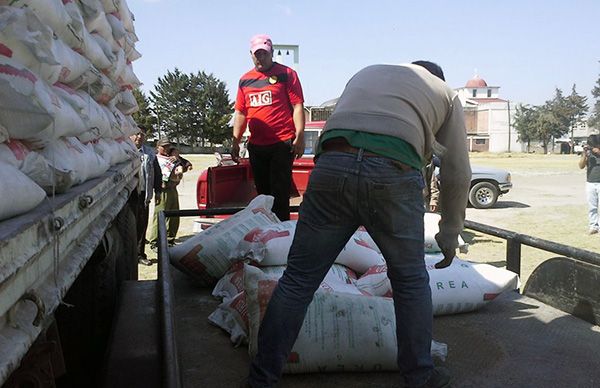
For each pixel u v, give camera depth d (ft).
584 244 29.48
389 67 7.48
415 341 6.91
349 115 7.02
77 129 7.38
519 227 35.32
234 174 26.50
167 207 28.71
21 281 4.23
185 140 283.59
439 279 9.68
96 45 9.56
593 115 278.46
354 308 7.63
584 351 7.98
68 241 5.97
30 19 5.58
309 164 25.99
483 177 45.44
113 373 7.59
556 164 120.98
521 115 278.46
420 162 7.02
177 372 4.77
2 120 5.12
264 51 14.49
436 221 13.10
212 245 11.44
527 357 7.75
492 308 10.02
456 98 7.55
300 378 7.34
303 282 7.08
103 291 10.20
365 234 11.57
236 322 8.72
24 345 4.09
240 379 7.30
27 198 4.84
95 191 7.86
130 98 14.75
